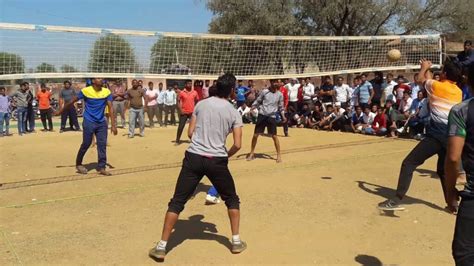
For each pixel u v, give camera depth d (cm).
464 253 298
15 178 802
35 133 1545
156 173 830
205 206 610
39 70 1279
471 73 303
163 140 1294
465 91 675
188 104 1178
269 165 885
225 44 1633
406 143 1159
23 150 1143
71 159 996
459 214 304
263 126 921
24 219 564
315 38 1469
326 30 2741
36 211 597
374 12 2595
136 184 742
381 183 728
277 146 917
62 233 511
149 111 1631
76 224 543
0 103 1473
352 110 1440
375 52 1708
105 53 1339
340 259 439
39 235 505
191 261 434
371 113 1377
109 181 767
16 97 1516
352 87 1622
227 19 2677
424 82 584
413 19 2667
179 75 1350
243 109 1750
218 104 450
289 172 814
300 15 2705
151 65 1427
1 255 449
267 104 905
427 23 2692
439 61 1644
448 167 310
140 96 1357
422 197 646
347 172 809
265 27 2611
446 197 336
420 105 1218
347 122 1451
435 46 1658
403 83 1356
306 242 482
